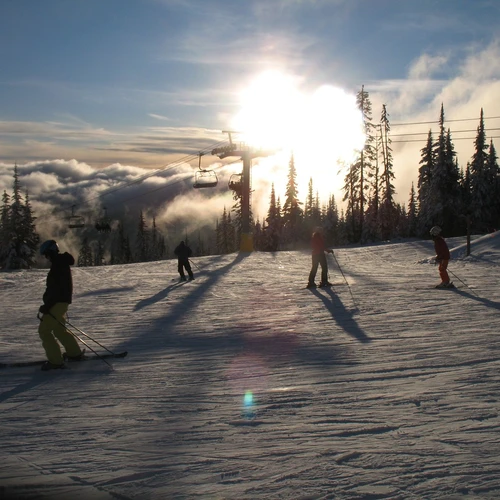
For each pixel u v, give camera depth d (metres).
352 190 61.41
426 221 53.97
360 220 60.41
